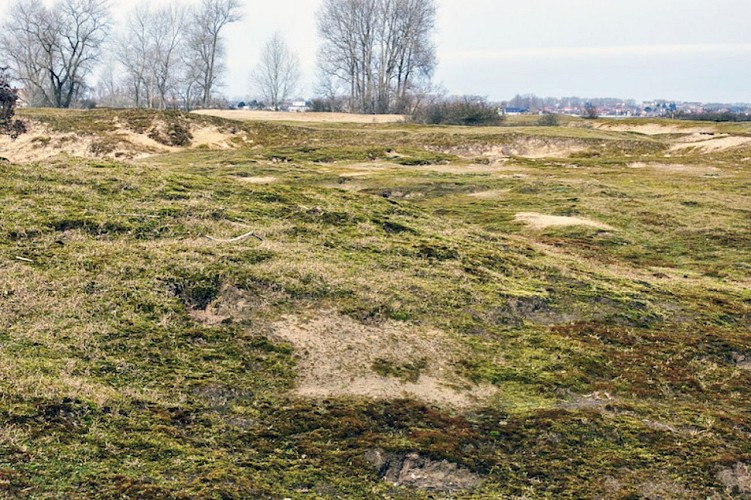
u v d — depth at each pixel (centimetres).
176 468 909
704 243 2627
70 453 887
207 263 1465
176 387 1098
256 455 979
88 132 5234
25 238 1466
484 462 1031
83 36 7975
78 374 1079
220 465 934
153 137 5553
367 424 1078
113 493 837
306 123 7069
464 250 1870
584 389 1284
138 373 1117
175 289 1366
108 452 908
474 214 3002
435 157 4922
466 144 5844
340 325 1350
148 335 1215
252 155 4681
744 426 1203
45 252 1420
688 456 1092
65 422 940
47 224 1538
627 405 1232
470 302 1546
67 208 1636
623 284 1897
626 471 1046
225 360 1193
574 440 1103
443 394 1202
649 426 1168
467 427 1107
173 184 1945
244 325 1305
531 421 1138
